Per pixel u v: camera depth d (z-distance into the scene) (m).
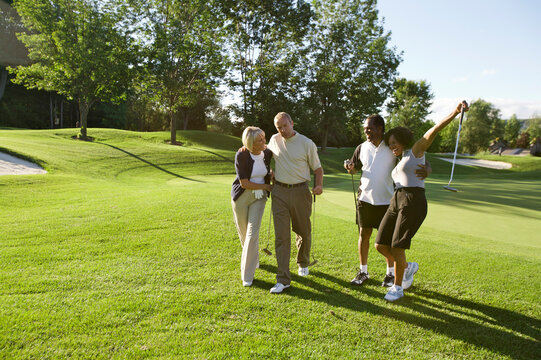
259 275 3.83
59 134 26.81
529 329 2.84
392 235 3.42
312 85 33.19
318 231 5.49
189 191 8.56
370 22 32.91
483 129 67.38
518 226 6.86
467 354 2.49
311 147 3.63
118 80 25.59
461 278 3.81
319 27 33.22
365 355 2.42
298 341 2.54
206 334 2.57
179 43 25.62
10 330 2.47
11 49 39.53
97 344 2.38
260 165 3.74
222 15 28.80
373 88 33.31
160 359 2.26
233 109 32.44
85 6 24.06
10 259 3.84
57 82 23.70
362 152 3.78
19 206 6.95
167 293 3.18
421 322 2.90
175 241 4.66
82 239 4.64
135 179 15.46
